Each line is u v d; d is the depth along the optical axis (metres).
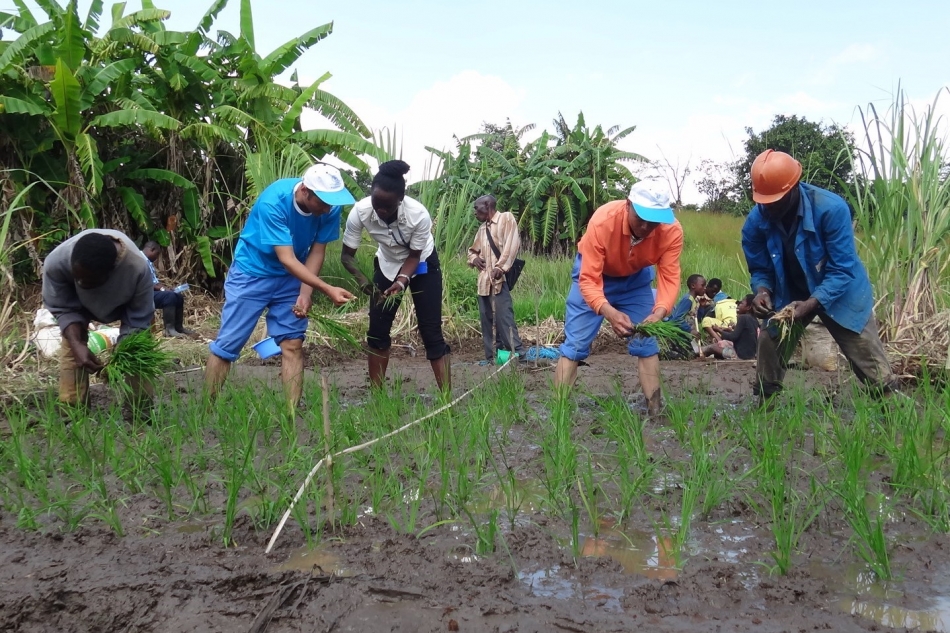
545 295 12.34
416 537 3.47
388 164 5.53
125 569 3.17
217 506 3.89
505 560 3.27
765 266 5.54
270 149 11.76
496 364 8.09
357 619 2.79
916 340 6.83
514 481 3.91
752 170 5.10
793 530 3.31
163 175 11.55
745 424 4.68
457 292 11.07
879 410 5.06
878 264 7.02
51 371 6.83
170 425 4.80
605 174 18.72
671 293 5.47
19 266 10.78
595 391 6.91
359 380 7.58
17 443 4.16
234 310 5.48
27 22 11.86
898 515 3.70
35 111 10.45
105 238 4.53
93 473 4.07
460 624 2.74
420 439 4.67
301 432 5.06
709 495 3.73
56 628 2.83
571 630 2.71
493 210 8.85
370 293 6.00
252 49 12.44
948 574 3.11
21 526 3.62
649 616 2.80
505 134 22.81
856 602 2.89
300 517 3.43
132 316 5.13
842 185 7.14
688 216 18.80
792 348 5.62
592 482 3.95
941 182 6.92
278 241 5.25
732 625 2.72
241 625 2.78
